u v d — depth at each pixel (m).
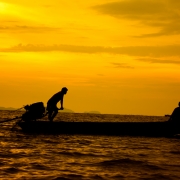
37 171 16.41
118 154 22.81
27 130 35.06
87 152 23.39
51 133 34.75
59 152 23.02
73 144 27.75
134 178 15.36
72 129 34.66
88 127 34.75
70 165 18.22
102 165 18.42
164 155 22.91
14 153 21.92
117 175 15.93
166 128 34.06
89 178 15.21
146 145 28.34
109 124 34.78
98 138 32.50
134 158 21.08
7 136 32.56
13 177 14.99
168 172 16.78
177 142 31.20
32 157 20.58
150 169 17.52
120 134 34.84
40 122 34.66
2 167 16.97
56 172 16.28
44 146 26.08
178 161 20.31
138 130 34.59
